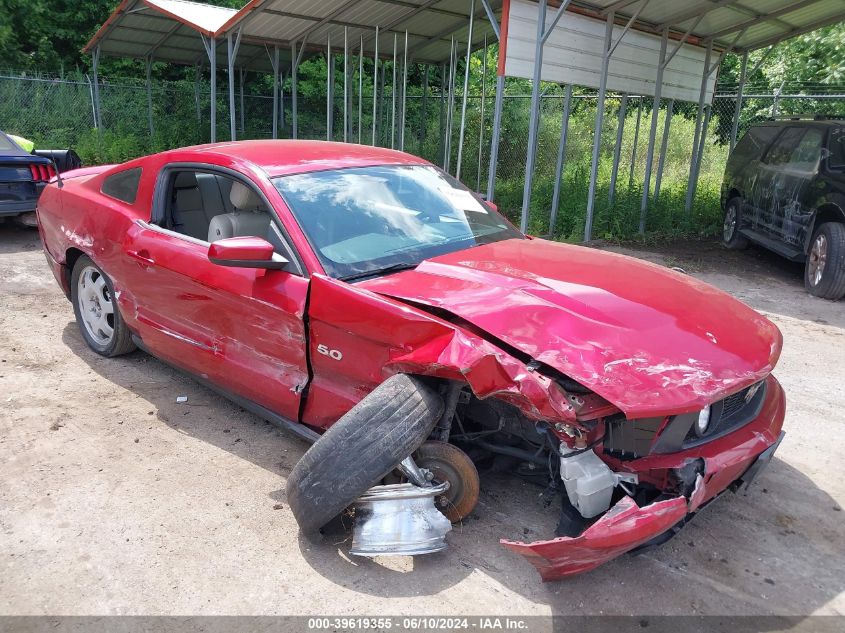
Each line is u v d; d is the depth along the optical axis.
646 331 2.80
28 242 8.60
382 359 2.98
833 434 4.25
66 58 20.16
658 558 3.01
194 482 3.46
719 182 15.24
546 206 12.32
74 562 2.86
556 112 19.92
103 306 4.85
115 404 4.29
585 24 9.58
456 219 3.99
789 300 7.59
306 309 3.18
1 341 5.24
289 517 3.20
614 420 2.63
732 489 3.11
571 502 2.68
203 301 3.74
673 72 11.66
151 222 4.21
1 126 16.98
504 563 2.92
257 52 16.75
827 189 7.70
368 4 11.21
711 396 2.55
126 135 17.30
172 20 14.36
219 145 4.29
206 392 4.51
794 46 18.48
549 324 2.78
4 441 3.79
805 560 3.03
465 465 2.93
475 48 14.41
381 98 16.33
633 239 11.06
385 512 2.80
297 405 3.37
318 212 3.54
